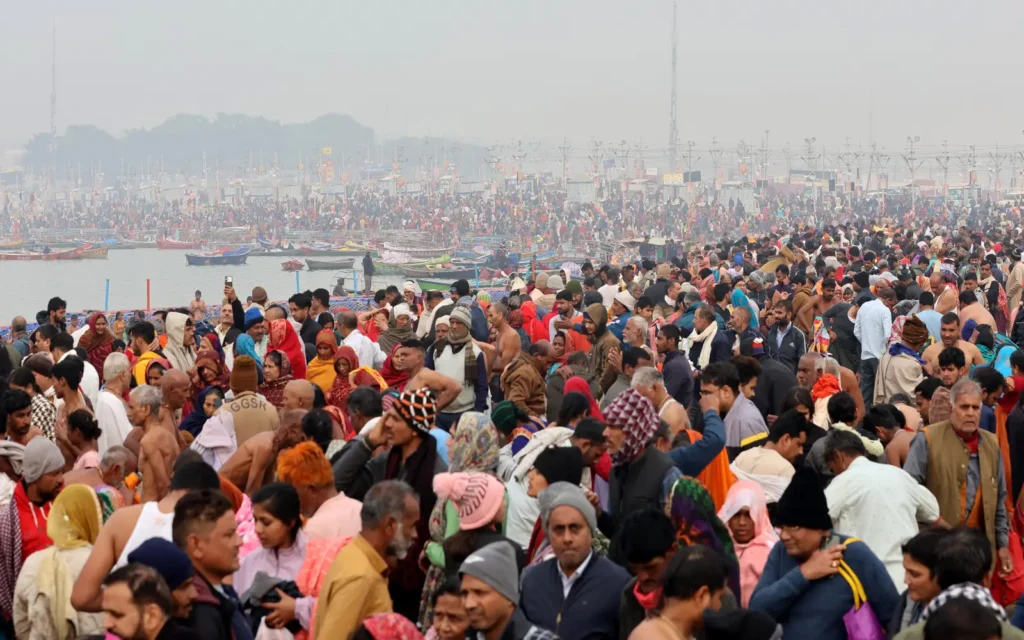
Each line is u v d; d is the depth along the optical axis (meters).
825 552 5.93
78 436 9.39
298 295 16.72
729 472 7.93
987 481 8.22
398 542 5.94
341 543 6.57
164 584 4.92
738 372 9.51
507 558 5.45
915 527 7.10
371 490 6.00
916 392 10.45
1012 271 24.70
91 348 16.09
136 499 9.25
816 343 17.45
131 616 4.82
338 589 5.81
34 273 98.94
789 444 8.30
